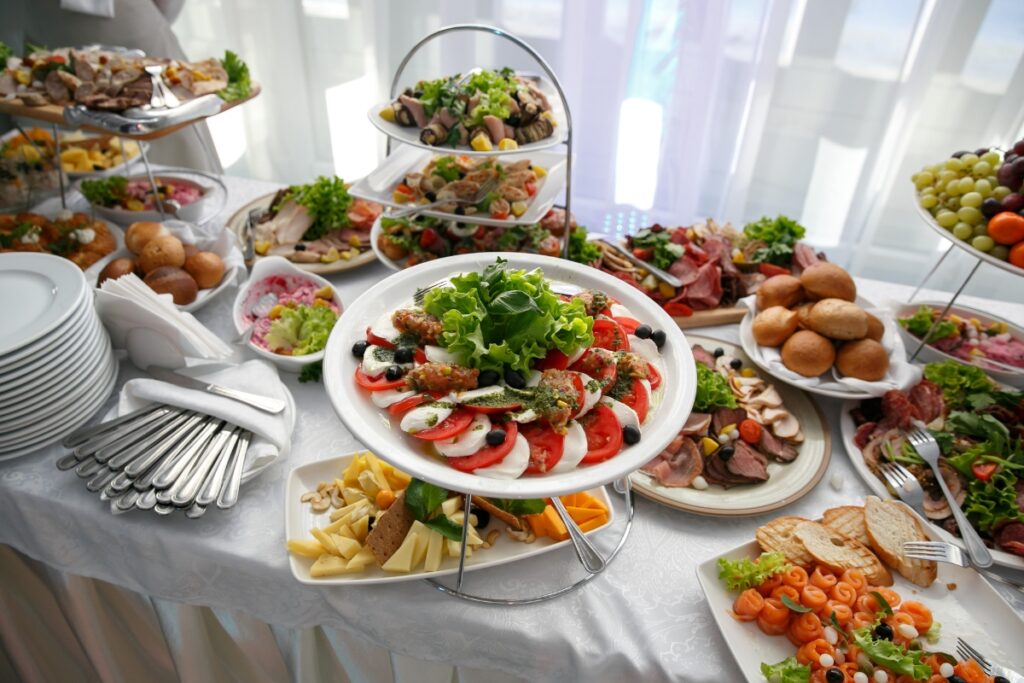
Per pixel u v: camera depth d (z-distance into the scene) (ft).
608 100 8.52
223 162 10.59
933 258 8.73
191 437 3.59
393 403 2.79
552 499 3.32
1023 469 3.55
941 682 2.66
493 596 3.16
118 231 5.35
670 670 2.91
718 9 7.52
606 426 2.76
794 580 2.99
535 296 2.93
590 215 9.55
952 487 3.56
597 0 7.81
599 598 3.17
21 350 3.37
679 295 4.95
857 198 8.45
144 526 3.41
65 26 7.64
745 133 8.23
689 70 7.98
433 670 3.62
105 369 3.97
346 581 3.09
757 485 3.66
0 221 5.04
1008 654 2.86
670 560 3.34
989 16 6.94
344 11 8.77
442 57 8.70
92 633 4.11
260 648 3.91
